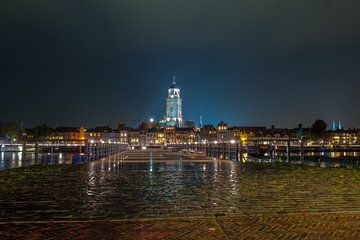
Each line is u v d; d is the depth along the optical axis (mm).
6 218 7129
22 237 5836
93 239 5723
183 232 6145
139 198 9477
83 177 15133
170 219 7086
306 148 103562
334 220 6965
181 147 71062
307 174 16641
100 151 35531
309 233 6062
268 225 6609
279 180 13836
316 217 7219
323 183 12812
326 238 5785
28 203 8750
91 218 7148
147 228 6414
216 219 7090
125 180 13914
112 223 6777
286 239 5734
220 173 17250
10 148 45844
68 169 20016
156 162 28328
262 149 54031
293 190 10945
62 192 10586
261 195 9922
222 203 8711
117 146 58062
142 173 17250
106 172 17891
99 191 10797
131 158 36500
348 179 14195
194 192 10555
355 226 6504
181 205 8469
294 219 7062
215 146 39156
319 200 9078
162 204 8602
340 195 9883
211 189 11234
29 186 12008
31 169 19969
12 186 11992
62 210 7902
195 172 17828
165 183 12883
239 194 10133
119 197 9648
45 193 10383
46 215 7410
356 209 7965
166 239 5730
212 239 5730
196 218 7168
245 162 28266
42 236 5898
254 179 14250
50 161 35250
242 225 6617
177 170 19344
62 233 6086
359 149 110938
